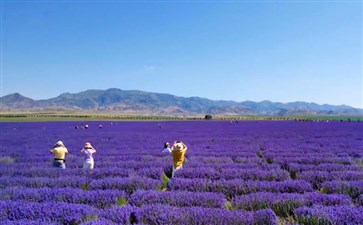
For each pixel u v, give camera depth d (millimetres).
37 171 11602
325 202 6934
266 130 42344
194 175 10742
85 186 9625
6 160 16438
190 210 5832
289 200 6879
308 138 29281
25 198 7508
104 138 30672
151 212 5855
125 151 19859
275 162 14789
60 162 12805
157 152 19062
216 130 43094
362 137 29438
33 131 41438
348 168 12344
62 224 5668
